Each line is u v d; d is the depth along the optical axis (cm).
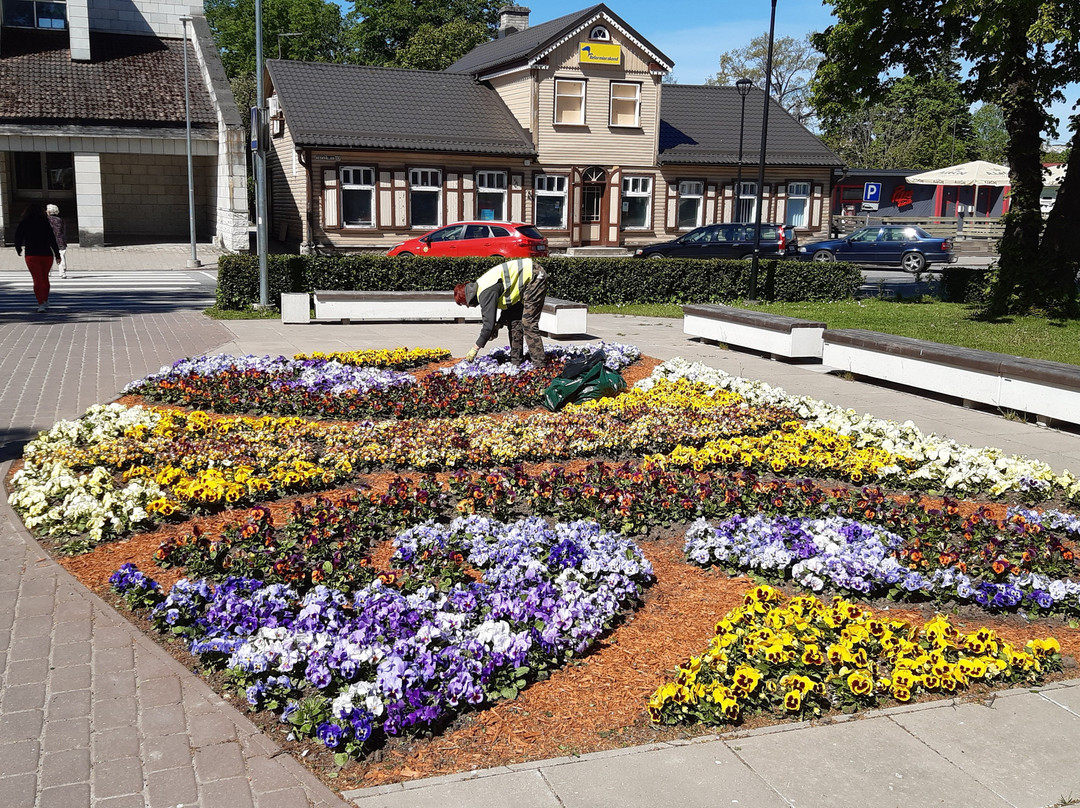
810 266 2206
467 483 677
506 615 463
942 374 1098
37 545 586
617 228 3319
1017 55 1783
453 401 968
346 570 520
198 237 3659
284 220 3288
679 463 750
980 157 6238
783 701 404
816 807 339
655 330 1680
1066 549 572
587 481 681
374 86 3219
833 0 2084
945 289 2259
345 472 717
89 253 3042
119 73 3312
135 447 750
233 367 1102
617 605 498
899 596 531
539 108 3138
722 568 567
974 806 342
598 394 1013
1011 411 1024
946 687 420
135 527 613
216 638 432
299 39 5359
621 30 3172
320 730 367
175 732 381
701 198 3447
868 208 5075
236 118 3083
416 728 385
